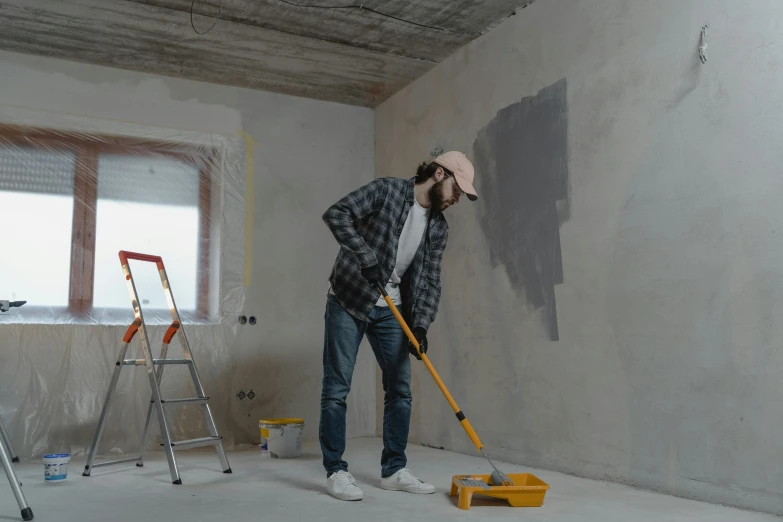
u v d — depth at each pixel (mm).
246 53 4133
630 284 2879
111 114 4219
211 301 4336
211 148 4484
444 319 4133
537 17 3502
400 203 2562
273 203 4629
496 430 3627
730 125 2506
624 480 2848
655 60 2826
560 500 2508
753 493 2346
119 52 4078
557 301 3270
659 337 2732
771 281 2334
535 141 3473
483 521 2148
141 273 4148
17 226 3883
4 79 3982
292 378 4520
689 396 2596
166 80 4414
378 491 2652
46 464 2932
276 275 4566
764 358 2342
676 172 2705
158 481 2939
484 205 3832
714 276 2531
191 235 4336
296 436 3732
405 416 2668
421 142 4473
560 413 3211
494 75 3809
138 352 4055
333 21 3766
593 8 3152
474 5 3594
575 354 3146
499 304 3668
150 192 4254
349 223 2455
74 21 3707
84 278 4000
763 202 2375
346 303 2568
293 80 4547
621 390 2893
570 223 3219
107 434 3908
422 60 4277
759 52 2418
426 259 2697
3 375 3723
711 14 2602
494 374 3674
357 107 5035
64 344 3877
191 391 4188
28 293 3852
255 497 2561
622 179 2951
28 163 3965
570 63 3273
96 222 4078
